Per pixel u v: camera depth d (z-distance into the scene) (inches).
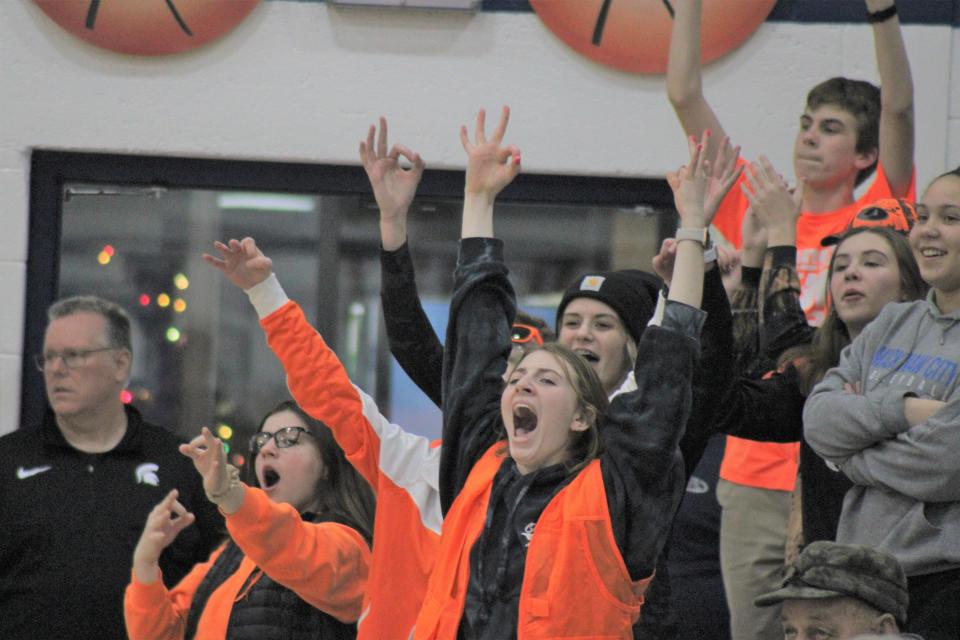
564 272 601.3
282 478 429.1
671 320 326.3
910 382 358.9
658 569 349.7
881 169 525.0
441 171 594.6
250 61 591.2
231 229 604.7
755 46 592.4
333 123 590.9
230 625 409.4
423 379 385.7
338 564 405.1
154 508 455.5
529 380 329.7
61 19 583.8
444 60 591.2
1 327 587.2
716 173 387.9
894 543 347.3
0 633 468.1
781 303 425.7
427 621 321.1
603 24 582.9
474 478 332.8
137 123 590.2
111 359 488.4
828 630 319.0
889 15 514.9
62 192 599.2
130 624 424.5
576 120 592.1
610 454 318.3
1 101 589.3
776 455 496.7
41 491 478.3
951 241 361.4
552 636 307.4
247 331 610.9
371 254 603.5
